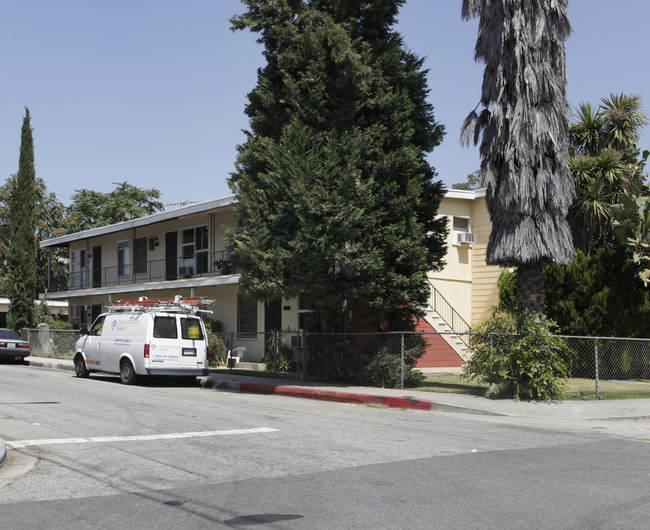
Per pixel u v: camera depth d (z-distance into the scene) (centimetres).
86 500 589
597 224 1942
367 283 1463
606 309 1814
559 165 1315
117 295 3173
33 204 3347
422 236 1505
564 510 558
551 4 1309
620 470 722
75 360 1928
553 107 1309
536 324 1300
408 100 1542
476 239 2466
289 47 1541
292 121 1507
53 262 4428
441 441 906
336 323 1708
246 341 2431
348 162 1430
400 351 1572
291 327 2233
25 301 3262
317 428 1001
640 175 2014
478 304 2428
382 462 755
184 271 2661
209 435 927
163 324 1673
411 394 1395
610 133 2061
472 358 1403
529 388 1312
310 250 1427
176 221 2845
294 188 1416
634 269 1856
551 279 1891
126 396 1409
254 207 1518
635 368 1836
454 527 509
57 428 975
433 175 1630
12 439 880
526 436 975
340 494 608
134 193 4959
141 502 582
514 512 550
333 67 1530
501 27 1333
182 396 1457
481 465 743
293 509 559
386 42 1609
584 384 1683
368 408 1301
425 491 619
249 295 1516
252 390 1623
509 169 1317
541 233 1299
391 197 1489
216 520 529
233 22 1606
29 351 2583
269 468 720
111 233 3170
